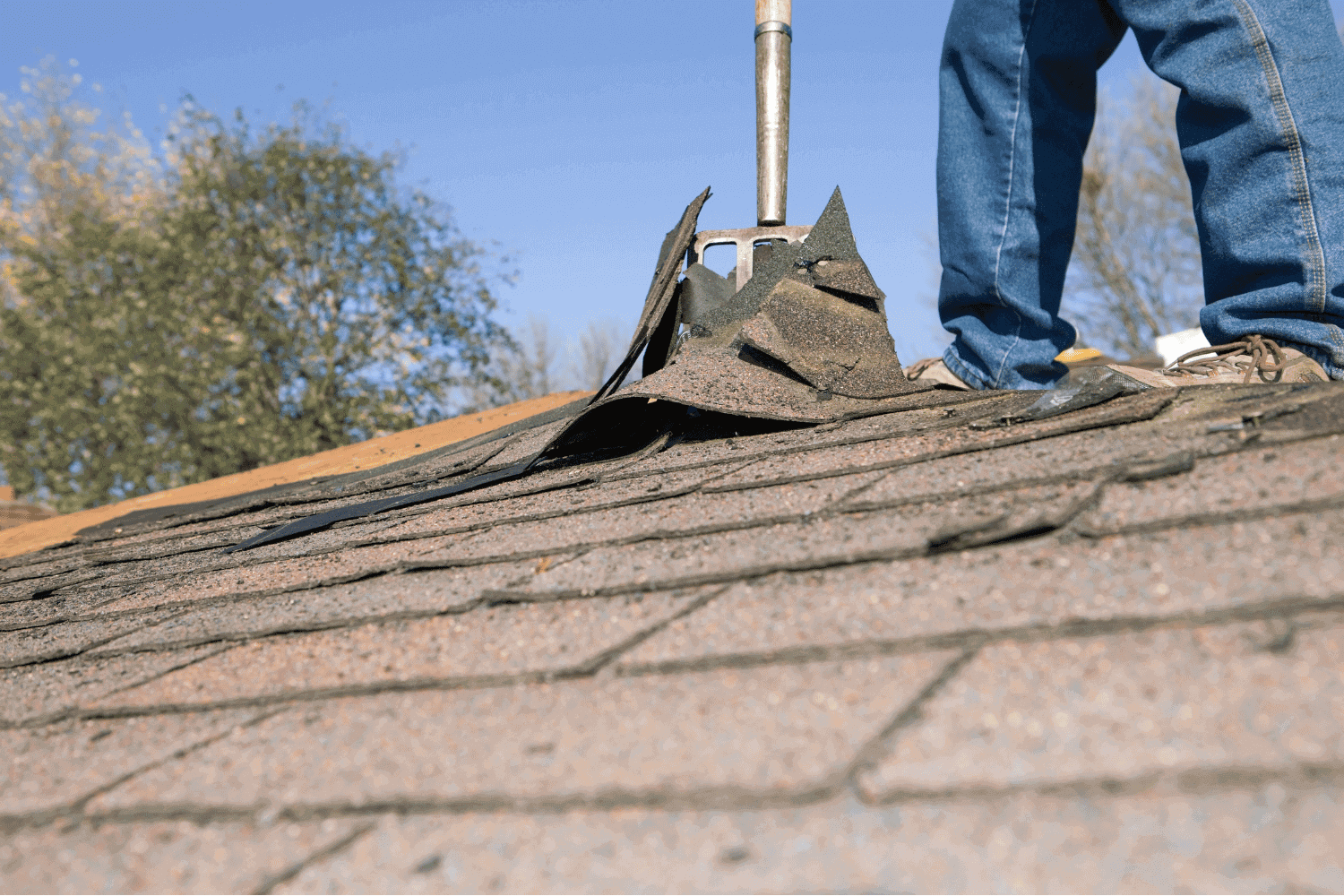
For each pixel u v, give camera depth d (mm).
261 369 15695
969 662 940
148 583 2424
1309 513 1054
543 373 33625
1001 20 2676
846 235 2525
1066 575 1067
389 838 872
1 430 14680
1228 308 2232
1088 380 1835
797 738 871
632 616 1272
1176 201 23266
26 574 3357
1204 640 873
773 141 3234
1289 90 2078
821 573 1258
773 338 2402
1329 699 744
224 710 1302
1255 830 644
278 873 857
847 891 672
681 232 2785
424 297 16406
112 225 15586
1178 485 1227
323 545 2268
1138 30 2334
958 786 749
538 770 923
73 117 20062
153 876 900
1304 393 1498
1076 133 2723
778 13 3238
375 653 1370
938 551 1224
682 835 777
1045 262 2732
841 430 2080
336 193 15906
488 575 1606
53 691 1580
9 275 15773
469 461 3127
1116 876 634
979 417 1871
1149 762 724
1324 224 2061
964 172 2795
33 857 990
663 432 2402
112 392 15070
